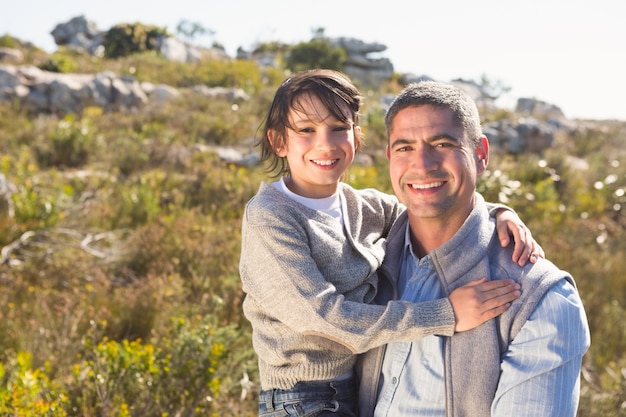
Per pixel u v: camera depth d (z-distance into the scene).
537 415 1.65
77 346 4.35
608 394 4.51
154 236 6.68
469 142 1.87
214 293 5.53
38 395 3.46
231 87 22.69
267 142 2.32
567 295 1.74
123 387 3.60
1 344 4.60
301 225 2.06
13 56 23.73
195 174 10.52
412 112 1.85
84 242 7.07
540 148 17.61
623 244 9.20
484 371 1.73
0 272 6.20
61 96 16.78
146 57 28.28
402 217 2.11
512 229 1.91
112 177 10.41
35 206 7.66
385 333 1.80
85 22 41.81
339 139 2.18
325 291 1.92
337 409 2.05
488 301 1.74
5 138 12.80
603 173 14.37
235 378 4.04
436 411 1.80
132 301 5.15
